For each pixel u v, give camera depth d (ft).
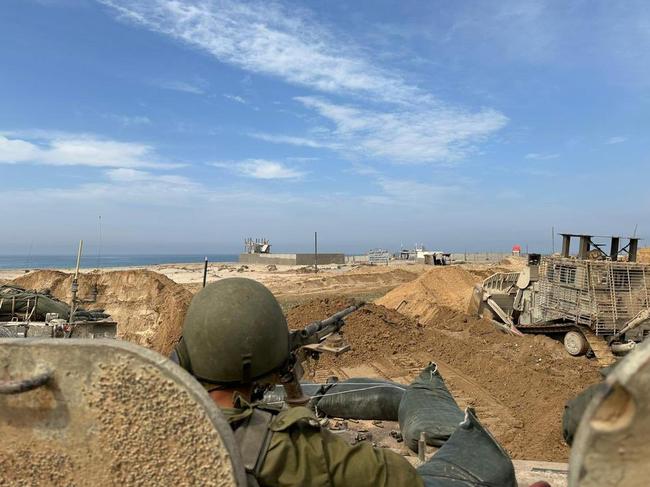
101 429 5.81
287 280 167.43
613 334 52.75
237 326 7.73
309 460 6.95
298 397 10.06
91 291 84.07
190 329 7.95
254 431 7.08
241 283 8.36
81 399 5.81
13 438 6.02
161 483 5.75
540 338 57.00
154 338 67.97
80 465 5.93
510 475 11.32
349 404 19.49
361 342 52.34
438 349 52.75
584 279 54.54
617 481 4.27
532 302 64.44
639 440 4.15
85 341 5.82
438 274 108.06
